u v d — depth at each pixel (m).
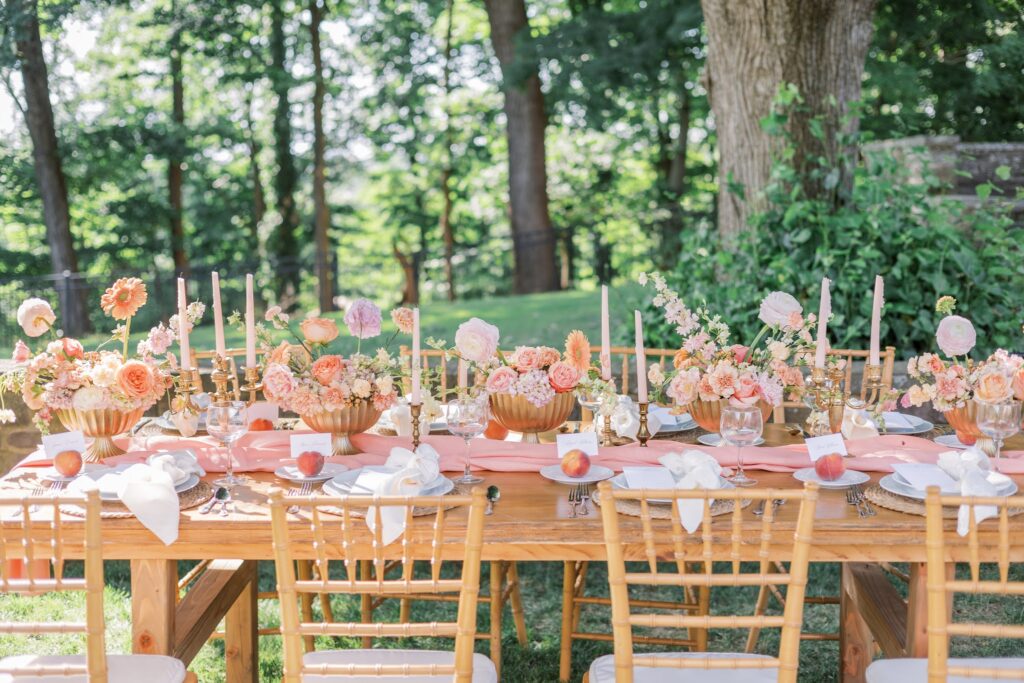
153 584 2.38
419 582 2.07
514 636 3.71
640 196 17.20
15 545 2.31
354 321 2.84
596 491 2.54
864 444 2.95
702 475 2.23
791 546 2.28
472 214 20.22
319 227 16.64
